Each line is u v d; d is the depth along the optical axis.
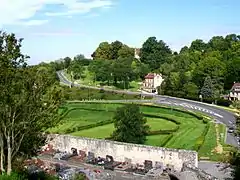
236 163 75.44
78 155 113.44
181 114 165.25
